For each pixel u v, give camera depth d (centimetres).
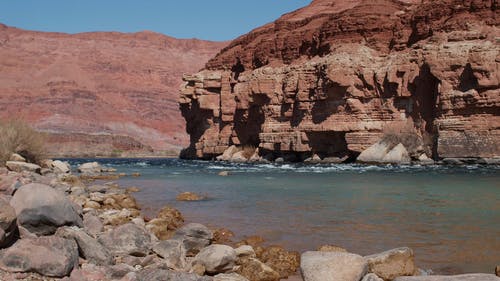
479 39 4019
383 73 4441
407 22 4678
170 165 5238
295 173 3266
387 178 2695
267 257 878
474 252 910
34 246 637
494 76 3741
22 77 19462
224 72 6303
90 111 18000
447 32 4231
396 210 1464
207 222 1300
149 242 850
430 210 1452
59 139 12656
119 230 848
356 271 673
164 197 1938
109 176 3062
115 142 13350
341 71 4497
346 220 1294
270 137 5256
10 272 610
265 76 5412
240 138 5953
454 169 3409
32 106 17188
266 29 6519
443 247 952
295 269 847
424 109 4266
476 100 3797
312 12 6312
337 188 2191
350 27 4869
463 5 4272
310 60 5072
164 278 641
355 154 4562
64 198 808
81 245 726
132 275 648
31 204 752
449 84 4009
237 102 5712
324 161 4738
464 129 3878
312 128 4762
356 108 4491
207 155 6469
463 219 1276
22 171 1756
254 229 1185
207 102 6359
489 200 1669
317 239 1053
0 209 660
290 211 1484
